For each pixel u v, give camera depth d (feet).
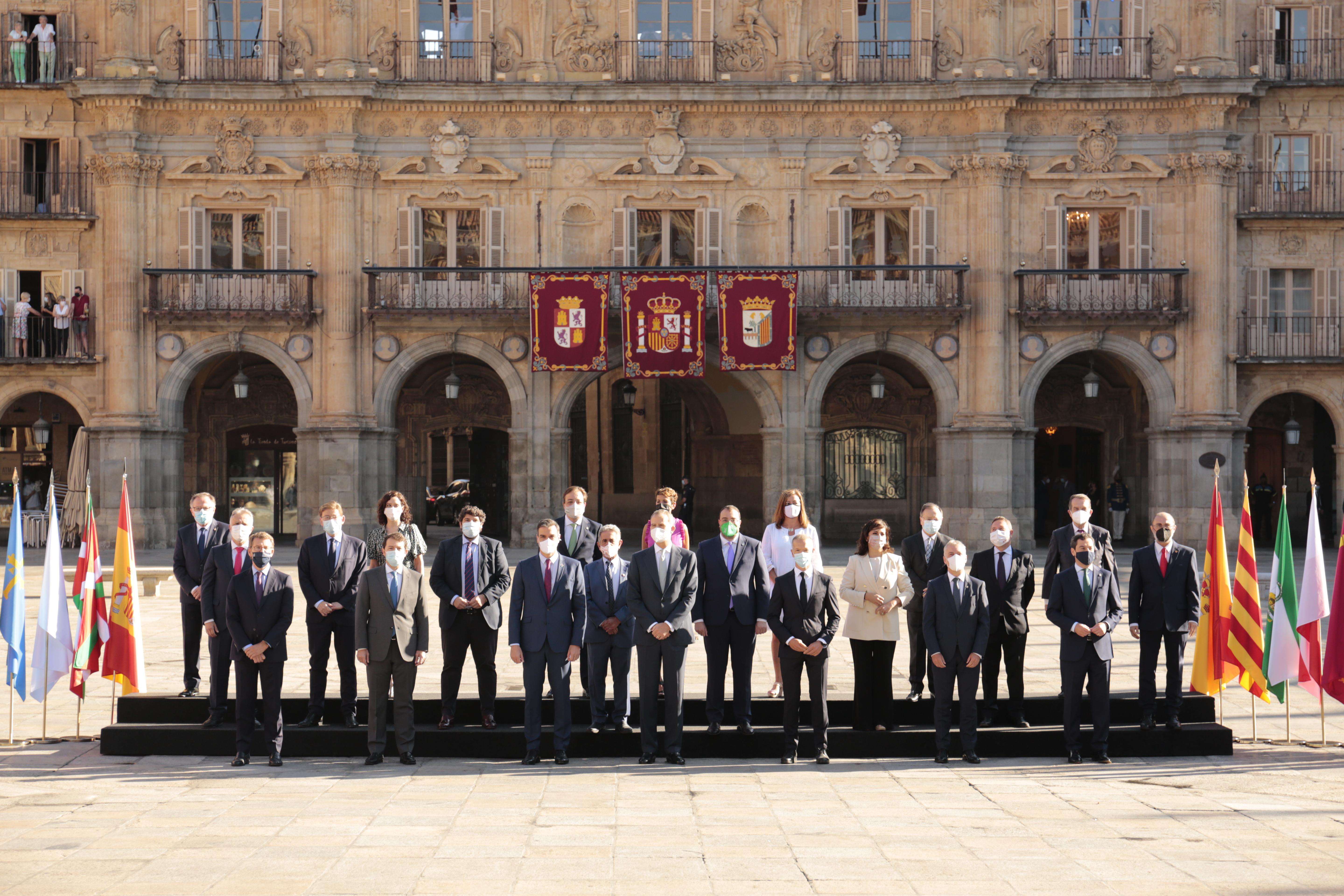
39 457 122.31
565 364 105.50
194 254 108.17
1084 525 42.75
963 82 106.42
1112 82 107.04
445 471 129.39
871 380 124.77
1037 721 42.88
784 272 105.40
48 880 25.99
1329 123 110.22
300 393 108.06
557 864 27.30
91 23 109.91
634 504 137.18
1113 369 122.11
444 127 108.06
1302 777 37.04
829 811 32.55
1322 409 123.54
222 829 30.35
